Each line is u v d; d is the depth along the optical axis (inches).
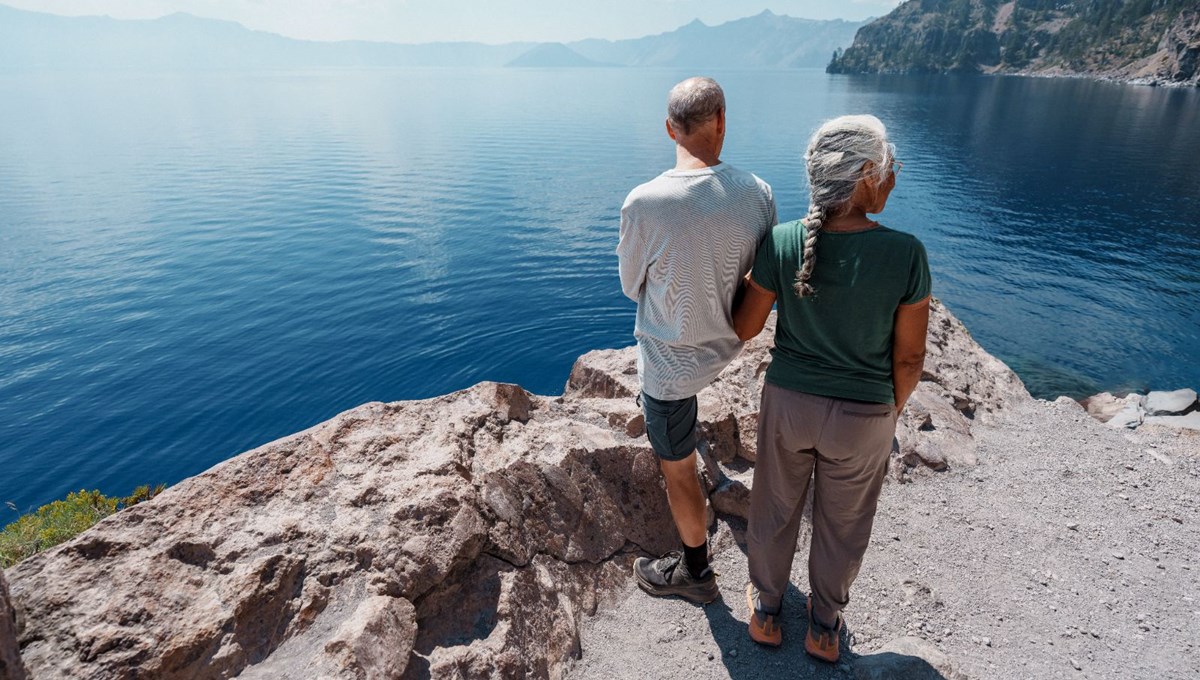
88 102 7588.6
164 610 75.0
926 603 118.0
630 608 110.6
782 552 98.5
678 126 87.2
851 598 118.3
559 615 100.7
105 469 647.1
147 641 71.5
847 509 90.7
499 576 97.1
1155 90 7214.6
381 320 1008.9
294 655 77.5
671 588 111.2
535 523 108.7
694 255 84.4
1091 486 160.7
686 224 83.2
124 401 770.8
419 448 108.1
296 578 84.2
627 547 118.7
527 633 94.0
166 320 1029.2
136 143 3663.9
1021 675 103.9
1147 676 104.7
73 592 73.6
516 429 124.8
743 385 163.2
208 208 1902.1
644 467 126.6
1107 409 410.0
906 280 76.9
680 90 85.6
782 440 90.1
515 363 865.5
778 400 88.7
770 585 100.3
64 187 2261.3
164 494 88.1
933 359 216.5
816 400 84.7
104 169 2691.9
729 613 111.0
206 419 731.4
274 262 1359.5
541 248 1441.9
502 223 1704.0
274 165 2800.2
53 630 69.9
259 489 93.5
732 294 90.4
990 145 3444.9
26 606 70.8
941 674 96.1
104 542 79.1
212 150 3344.0
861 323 79.9
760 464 95.3
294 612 81.6
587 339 934.4
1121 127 4079.7
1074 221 1872.5
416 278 1225.4
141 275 1279.5
